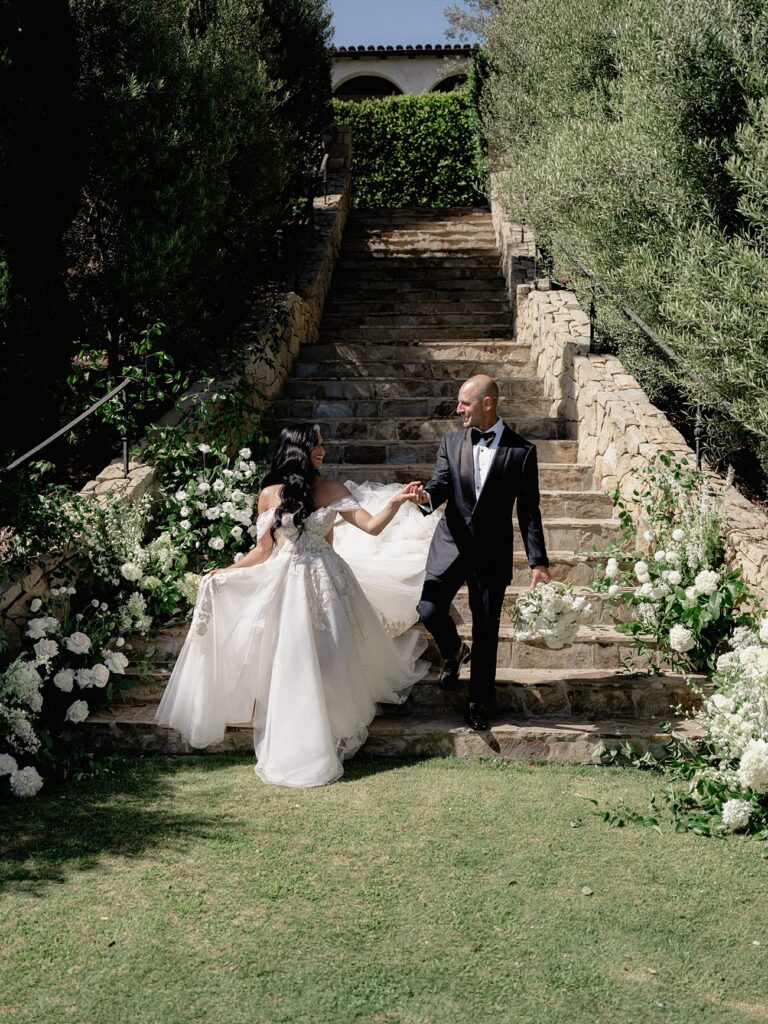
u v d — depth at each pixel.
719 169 6.21
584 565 5.89
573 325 8.56
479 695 4.65
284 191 10.33
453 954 3.00
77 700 4.65
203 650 4.56
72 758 4.45
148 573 5.30
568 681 4.90
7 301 5.90
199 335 7.71
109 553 5.25
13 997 2.76
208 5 9.52
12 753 4.33
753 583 4.83
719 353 5.80
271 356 8.38
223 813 3.97
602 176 6.88
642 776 4.42
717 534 5.21
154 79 7.33
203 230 7.41
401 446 7.47
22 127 6.09
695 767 4.32
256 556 4.63
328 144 14.95
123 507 5.41
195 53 8.04
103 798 4.12
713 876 3.54
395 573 5.19
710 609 4.78
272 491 4.59
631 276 6.81
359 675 4.53
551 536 6.14
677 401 8.48
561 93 9.57
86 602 5.24
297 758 4.30
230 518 5.78
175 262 7.07
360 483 6.98
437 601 4.66
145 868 3.51
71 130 6.60
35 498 4.83
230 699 4.60
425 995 2.79
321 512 4.51
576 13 9.30
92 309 7.43
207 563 5.80
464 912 3.24
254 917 3.19
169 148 7.19
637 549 5.95
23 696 4.23
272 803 4.07
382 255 13.34
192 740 4.55
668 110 6.21
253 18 10.27
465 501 4.59
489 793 4.19
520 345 9.47
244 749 4.73
